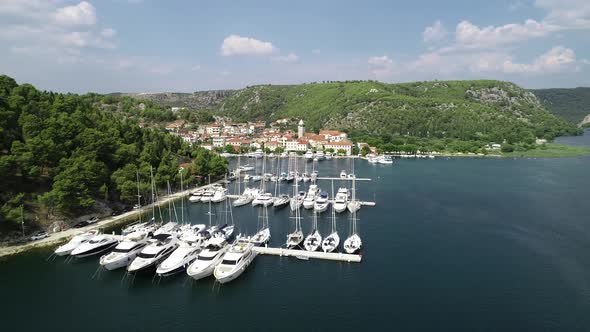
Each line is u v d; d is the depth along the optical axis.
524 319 67.44
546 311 70.06
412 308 70.75
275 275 84.00
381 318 67.50
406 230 115.56
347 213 135.25
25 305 71.44
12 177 110.38
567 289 78.19
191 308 70.94
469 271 86.38
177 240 96.44
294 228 117.69
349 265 89.31
